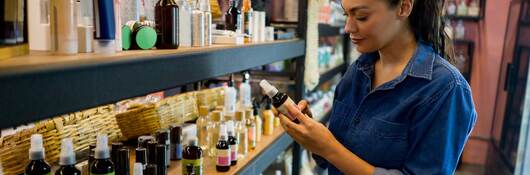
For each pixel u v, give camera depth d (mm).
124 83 880
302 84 2625
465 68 5016
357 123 1452
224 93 2258
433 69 1302
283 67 2965
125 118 1812
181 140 1820
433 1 1337
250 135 2078
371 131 1396
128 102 1910
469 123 1275
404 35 1348
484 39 4938
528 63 3811
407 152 1339
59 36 929
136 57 921
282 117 1387
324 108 3959
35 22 962
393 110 1351
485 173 4934
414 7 1322
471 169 5047
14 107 647
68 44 931
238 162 1879
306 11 2555
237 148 1886
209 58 1227
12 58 818
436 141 1244
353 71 1561
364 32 1271
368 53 1438
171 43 1244
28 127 1419
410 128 1324
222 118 1950
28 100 670
